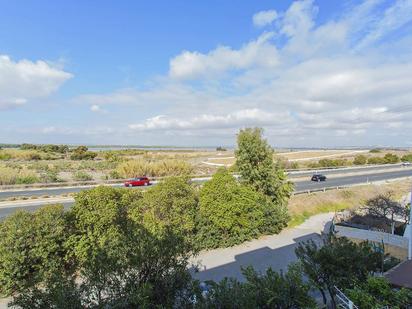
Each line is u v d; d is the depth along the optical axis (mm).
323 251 12367
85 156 80812
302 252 13203
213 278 16844
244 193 23594
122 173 48156
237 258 20031
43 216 15562
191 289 8344
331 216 31484
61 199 31531
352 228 22250
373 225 25750
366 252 12531
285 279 9633
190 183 24469
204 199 22062
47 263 14828
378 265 13062
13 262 14117
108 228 16500
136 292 7152
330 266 11977
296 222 29109
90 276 7582
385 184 48031
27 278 14531
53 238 15281
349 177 56250
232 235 22750
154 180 46531
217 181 22641
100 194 17188
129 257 8102
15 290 14445
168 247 8430
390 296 10359
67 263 16109
